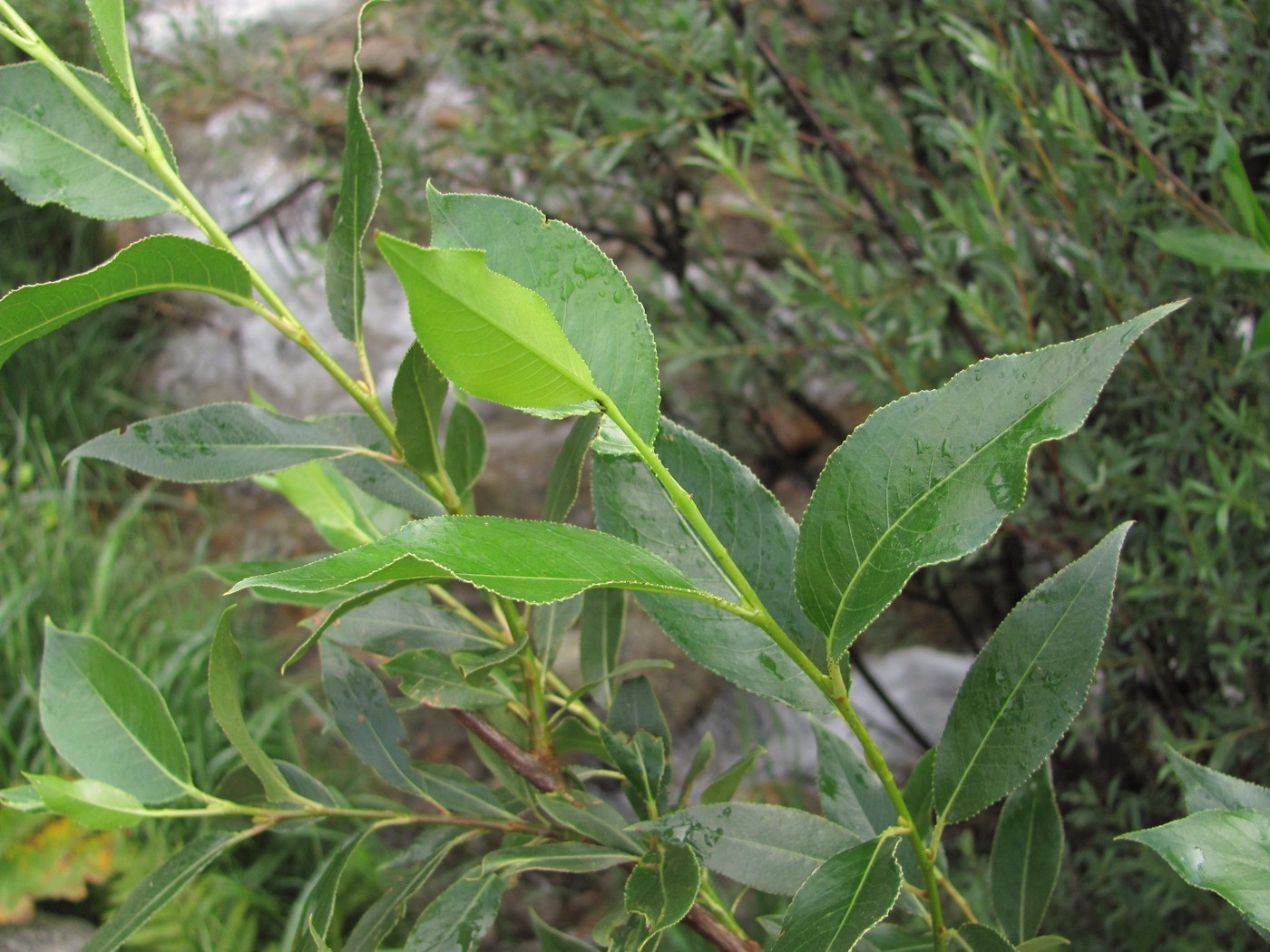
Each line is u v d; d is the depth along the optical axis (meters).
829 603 0.31
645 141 1.02
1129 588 0.74
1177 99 0.65
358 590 0.38
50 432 1.66
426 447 0.39
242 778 0.39
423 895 1.07
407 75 1.56
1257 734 0.73
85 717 0.38
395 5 1.67
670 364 0.93
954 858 1.00
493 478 1.60
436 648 0.42
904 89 0.87
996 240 0.67
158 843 0.98
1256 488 0.68
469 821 0.40
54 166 0.36
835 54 0.94
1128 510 0.76
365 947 0.37
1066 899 0.85
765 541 0.35
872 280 0.77
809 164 0.78
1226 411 0.64
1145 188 0.72
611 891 1.17
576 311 0.30
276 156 1.78
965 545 0.29
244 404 0.39
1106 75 0.78
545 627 0.42
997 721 0.34
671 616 0.34
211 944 0.95
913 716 1.29
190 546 1.60
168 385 1.83
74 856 0.95
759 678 0.34
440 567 0.26
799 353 0.96
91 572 1.36
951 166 0.85
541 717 0.41
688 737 1.34
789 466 1.24
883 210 0.80
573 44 1.02
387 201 1.09
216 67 1.39
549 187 1.09
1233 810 0.31
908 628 1.38
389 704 0.41
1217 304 0.68
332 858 0.39
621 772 0.38
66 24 1.46
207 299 1.88
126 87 0.36
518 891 1.18
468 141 1.07
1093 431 0.76
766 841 0.34
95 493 1.60
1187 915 0.80
